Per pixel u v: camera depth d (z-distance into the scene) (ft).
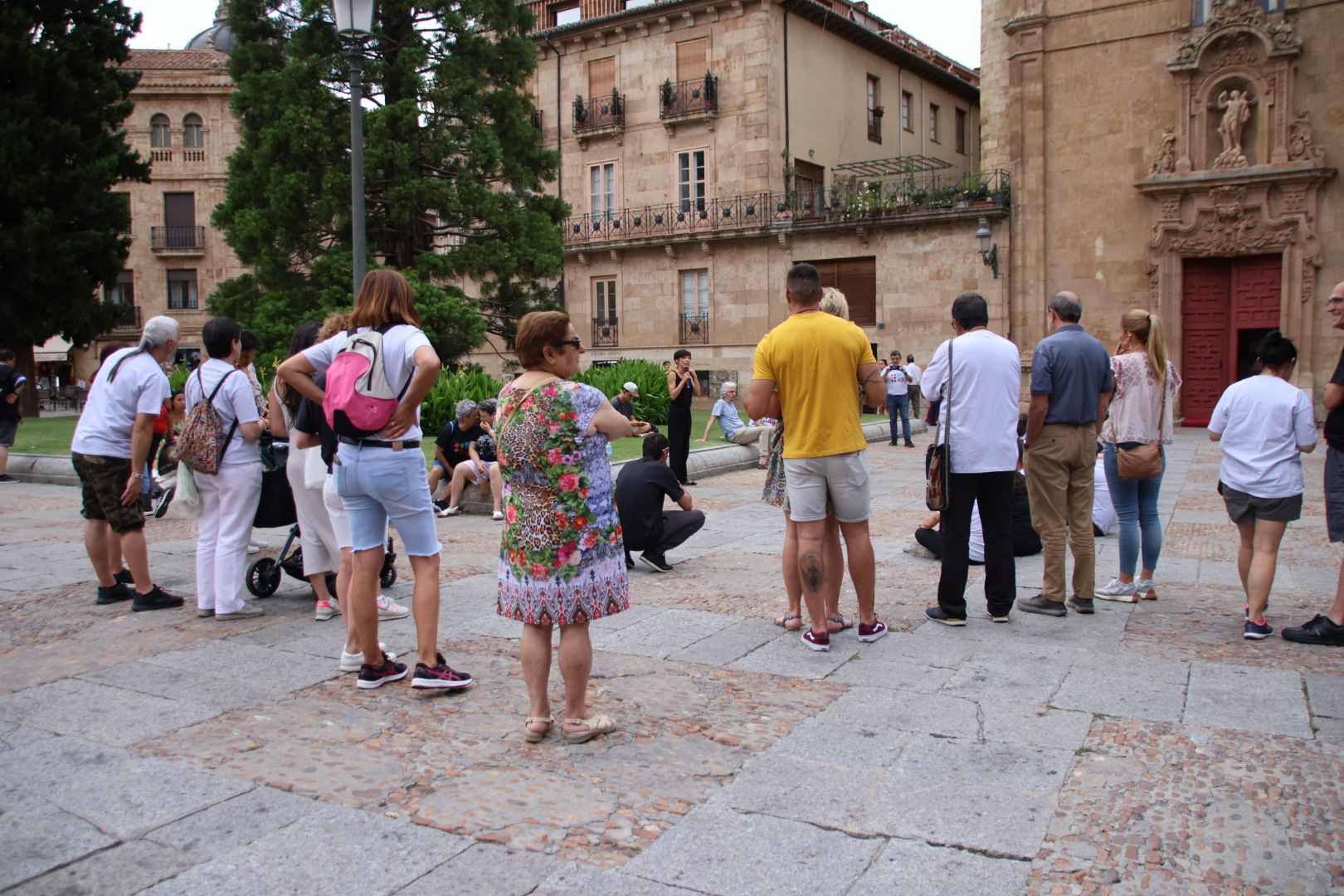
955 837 11.00
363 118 65.98
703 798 12.07
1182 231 79.71
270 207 65.92
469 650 18.72
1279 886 9.91
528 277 74.49
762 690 16.10
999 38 87.71
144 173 97.09
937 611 20.39
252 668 17.61
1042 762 13.05
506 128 74.33
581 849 10.83
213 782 12.65
